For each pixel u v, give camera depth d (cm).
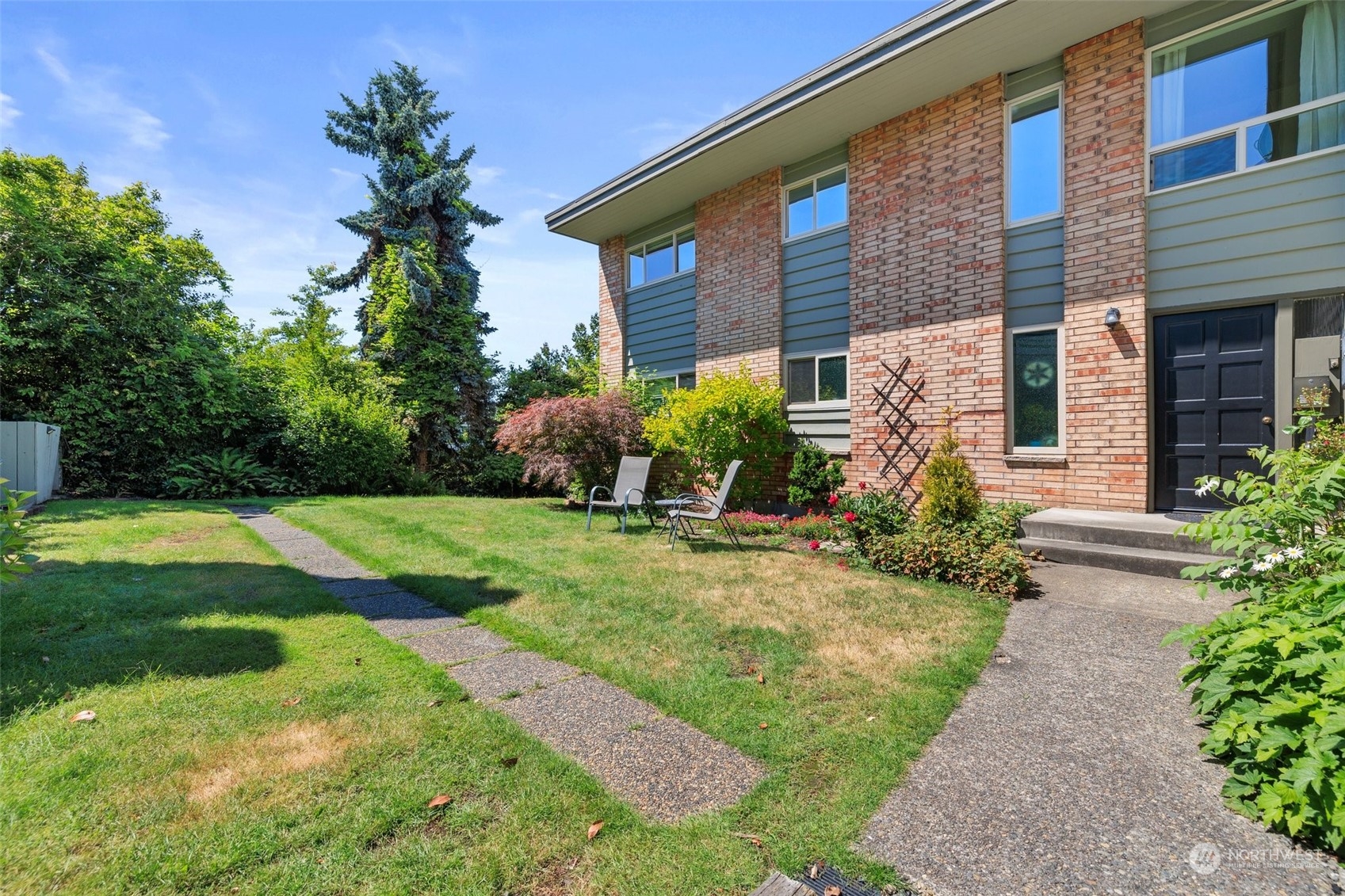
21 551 296
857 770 221
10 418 1027
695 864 172
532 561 573
